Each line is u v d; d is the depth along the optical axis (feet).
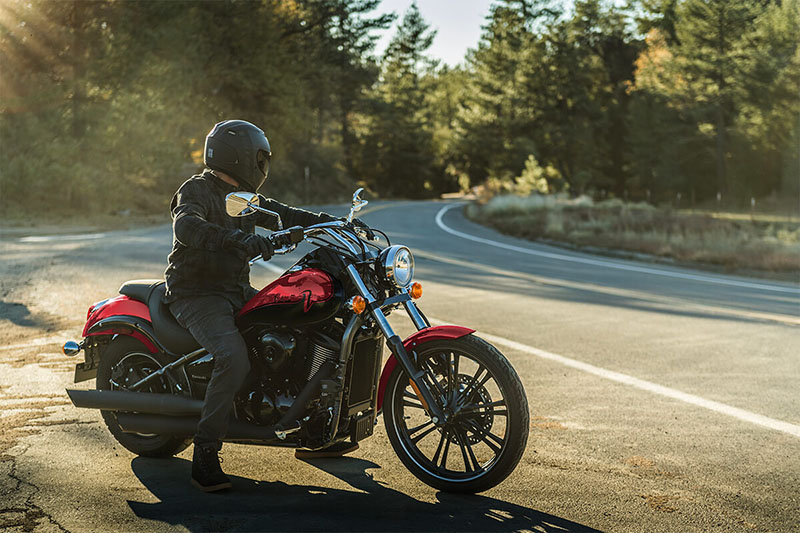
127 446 13.91
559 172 238.27
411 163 298.35
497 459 11.93
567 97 235.61
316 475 12.94
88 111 99.25
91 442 14.32
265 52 152.25
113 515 11.04
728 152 191.42
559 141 230.27
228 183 12.80
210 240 11.66
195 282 12.59
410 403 13.08
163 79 109.50
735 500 11.91
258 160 12.80
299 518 11.05
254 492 12.13
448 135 330.54
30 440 14.32
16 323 25.63
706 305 37.27
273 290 12.32
